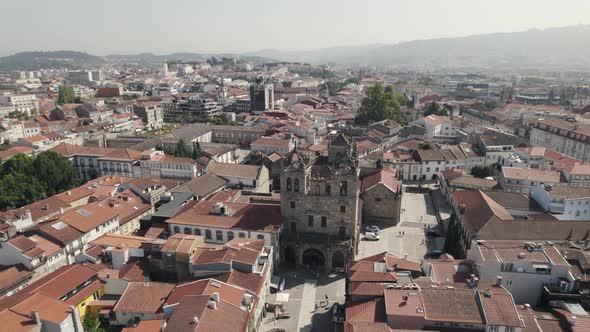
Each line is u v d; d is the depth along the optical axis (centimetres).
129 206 13250
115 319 8206
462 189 14875
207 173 15550
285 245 11044
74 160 18525
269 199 12925
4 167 16462
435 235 12912
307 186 11169
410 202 15962
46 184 15662
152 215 11781
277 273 10781
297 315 9019
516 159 17400
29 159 16675
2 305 8000
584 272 8019
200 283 8225
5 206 14312
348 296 8175
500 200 12800
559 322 6794
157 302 8212
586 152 18350
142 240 10544
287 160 11075
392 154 19438
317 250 11006
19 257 9825
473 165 19075
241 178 15562
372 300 7425
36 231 10844
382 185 13488
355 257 11294
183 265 9138
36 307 7438
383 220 13788
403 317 6775
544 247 8475
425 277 8194
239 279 8569
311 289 10044
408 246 12225
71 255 10956
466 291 7181
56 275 8962
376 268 8500
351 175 10594
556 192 12394
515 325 6469
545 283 7900
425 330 6581
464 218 11869
